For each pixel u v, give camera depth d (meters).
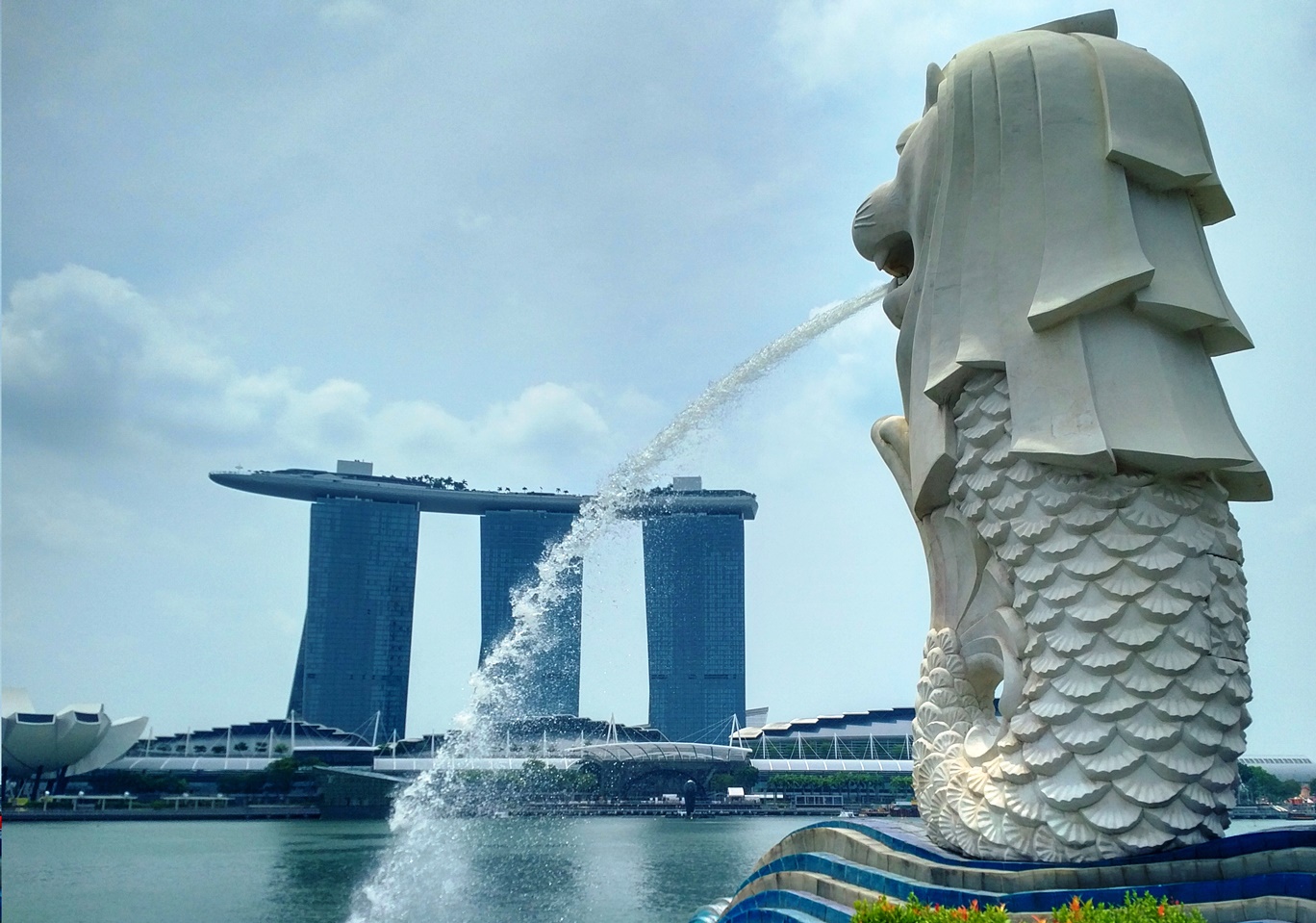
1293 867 11.27
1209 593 12.84
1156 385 13.22
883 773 129.62
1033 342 13.76
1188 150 14.04
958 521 15.23
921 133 15.77
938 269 14.91
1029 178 14.21
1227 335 13.91
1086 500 13.13
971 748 14.44
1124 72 14.10
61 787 126.12
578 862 47.53
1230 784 12.63
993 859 13.23
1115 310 13.56
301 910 41.22
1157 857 12.09
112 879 51.53
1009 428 13.94
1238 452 13.15
